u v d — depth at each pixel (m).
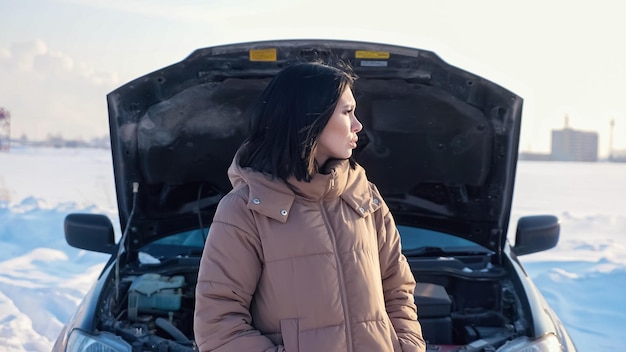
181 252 3.73
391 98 3.43
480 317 3.21
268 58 3.24
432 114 3.45
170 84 3.26
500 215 3.65
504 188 3.55
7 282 6.22
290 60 3.25
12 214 10.22
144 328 2.95
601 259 7.55
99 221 3.62
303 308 1.76
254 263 1.82
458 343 3.18
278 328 1.80
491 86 3.22
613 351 4.75
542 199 16.20
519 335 2.83
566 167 35.25
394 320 2.05
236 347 1.74
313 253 1.78
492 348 2.70
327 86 1.79
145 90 3.25
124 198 3.55
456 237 3.89
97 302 2.96
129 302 3.17
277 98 1.80
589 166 37.75
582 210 13.97
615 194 17.80
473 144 3.50
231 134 3.58
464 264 3.58
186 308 3.31
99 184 17.58
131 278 3.39
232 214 1.81
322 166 1.90
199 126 3.51
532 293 3.18
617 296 6.05
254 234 1.81
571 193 18.00
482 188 3.64
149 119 3.37
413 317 2.08
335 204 1.87
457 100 3.33
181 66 3.23
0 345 4.65
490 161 3.52
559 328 3.00
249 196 1.81
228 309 1.78
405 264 2.13
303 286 1.76
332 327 1.76
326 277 1.77
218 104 3.43
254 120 1.85
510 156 3.43
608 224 11.20
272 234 1.79
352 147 1.89
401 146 3.64
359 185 1.96
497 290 3.41
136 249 3.71
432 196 3.86
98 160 29.20
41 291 5.94
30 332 4.95
